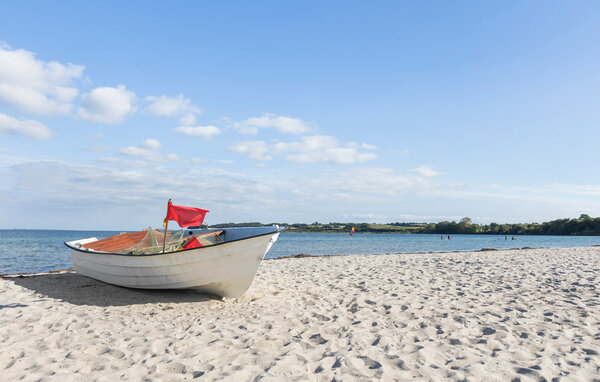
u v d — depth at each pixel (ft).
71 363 12.91
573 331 16.61
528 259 53.42
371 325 18.20
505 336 15.90
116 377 11.75
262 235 23.08
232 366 12.62
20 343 15.11
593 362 12.66
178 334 16.85
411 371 12.02
